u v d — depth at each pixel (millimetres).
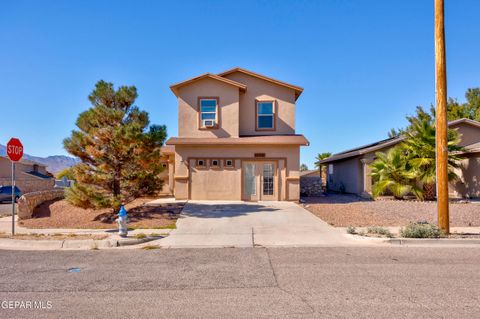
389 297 5250
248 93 19984
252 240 9844
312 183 23109
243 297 5316
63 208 15438
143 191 13875
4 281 6191
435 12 10000
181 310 4816
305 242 9570
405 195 19969
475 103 41000
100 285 5945
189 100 19109
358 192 22172
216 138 18719
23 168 38906
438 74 9938
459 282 5961
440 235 9648
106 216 13516
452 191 21609
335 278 6242
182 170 18375
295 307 4887
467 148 18719
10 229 11648
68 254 8383
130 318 4566
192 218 13203
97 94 13672
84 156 13570
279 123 19812
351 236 10055
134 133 12688
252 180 18406
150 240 9922
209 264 7332
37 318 4578
